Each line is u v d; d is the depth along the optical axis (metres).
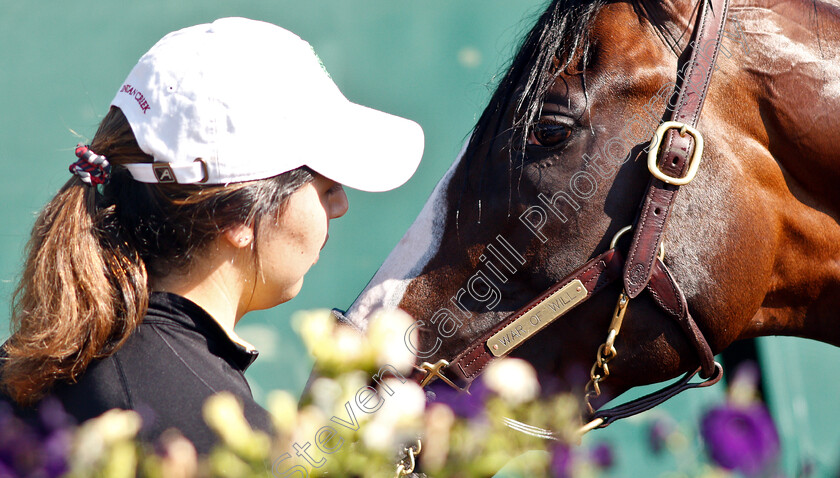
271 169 1.96
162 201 1.92
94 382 1.84
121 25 5.07
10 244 4.83
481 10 5.23
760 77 2.71
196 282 2.02
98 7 5.03
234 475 1.51
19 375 1.87
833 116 2.71
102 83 5.04
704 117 2.67
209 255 2.01
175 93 1.92
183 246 1.95
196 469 1.67
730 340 2.81
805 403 5.12
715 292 2.70
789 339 5.16
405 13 5.22
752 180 2.72
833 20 2.79
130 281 1.88
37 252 1.90
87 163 1.91
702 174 2.67
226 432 1.54
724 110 2.70
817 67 2.71
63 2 4.98
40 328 1.82
